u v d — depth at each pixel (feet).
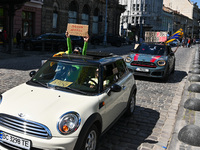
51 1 92.89
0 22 73.26
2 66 36.83
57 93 11.51
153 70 30.53
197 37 360.28
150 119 17.78
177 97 24.43
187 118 17.43
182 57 68.23
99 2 128.16
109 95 12.55
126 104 16.20
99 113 11.26
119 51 77.51
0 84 25.22
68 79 12.55
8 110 10.27
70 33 16.79
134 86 17.49
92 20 125.59
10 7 52.01
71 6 108.78
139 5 214.69
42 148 9.43
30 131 9.54
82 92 11.69
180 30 36.42
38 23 87.56
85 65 12.98
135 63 31.48
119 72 15.56
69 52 17.57
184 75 38.19
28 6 80.84
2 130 10.02
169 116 18.52
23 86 12.70
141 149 12.92
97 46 97.45
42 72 13.62
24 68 36.32
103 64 13.29
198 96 23.95
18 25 77.82
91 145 10.85
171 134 15.10
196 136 13.20
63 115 9.76
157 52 33.47
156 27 239.09
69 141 9.41
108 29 142.31
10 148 9.97
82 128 9.82
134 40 155.53
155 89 27.66
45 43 62.69
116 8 146.92
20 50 56.08
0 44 73.31
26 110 10.07
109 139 14.08
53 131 9.45
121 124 16.53
